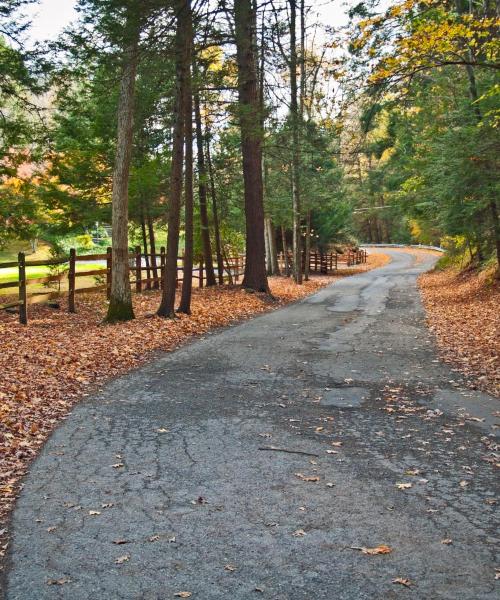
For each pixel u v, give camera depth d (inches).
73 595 126.1
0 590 128.2
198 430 241.6
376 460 206.5
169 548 145.6
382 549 143.8
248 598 124.4
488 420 252.7
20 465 203.2
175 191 549.0
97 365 360.8
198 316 582.2
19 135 646.5
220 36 569.9
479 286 765.3
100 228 1473.9
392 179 995.9
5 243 677.3
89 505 170.7
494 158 535.2
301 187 1135.0
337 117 426.6
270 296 794.2
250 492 179.2
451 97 727.1
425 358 386.9
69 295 590.9
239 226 1107.3
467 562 137.9
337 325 548.1
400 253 2536.9
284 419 257.0
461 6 573.0
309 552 143.0
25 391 291.0
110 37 466.6
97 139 796.0
